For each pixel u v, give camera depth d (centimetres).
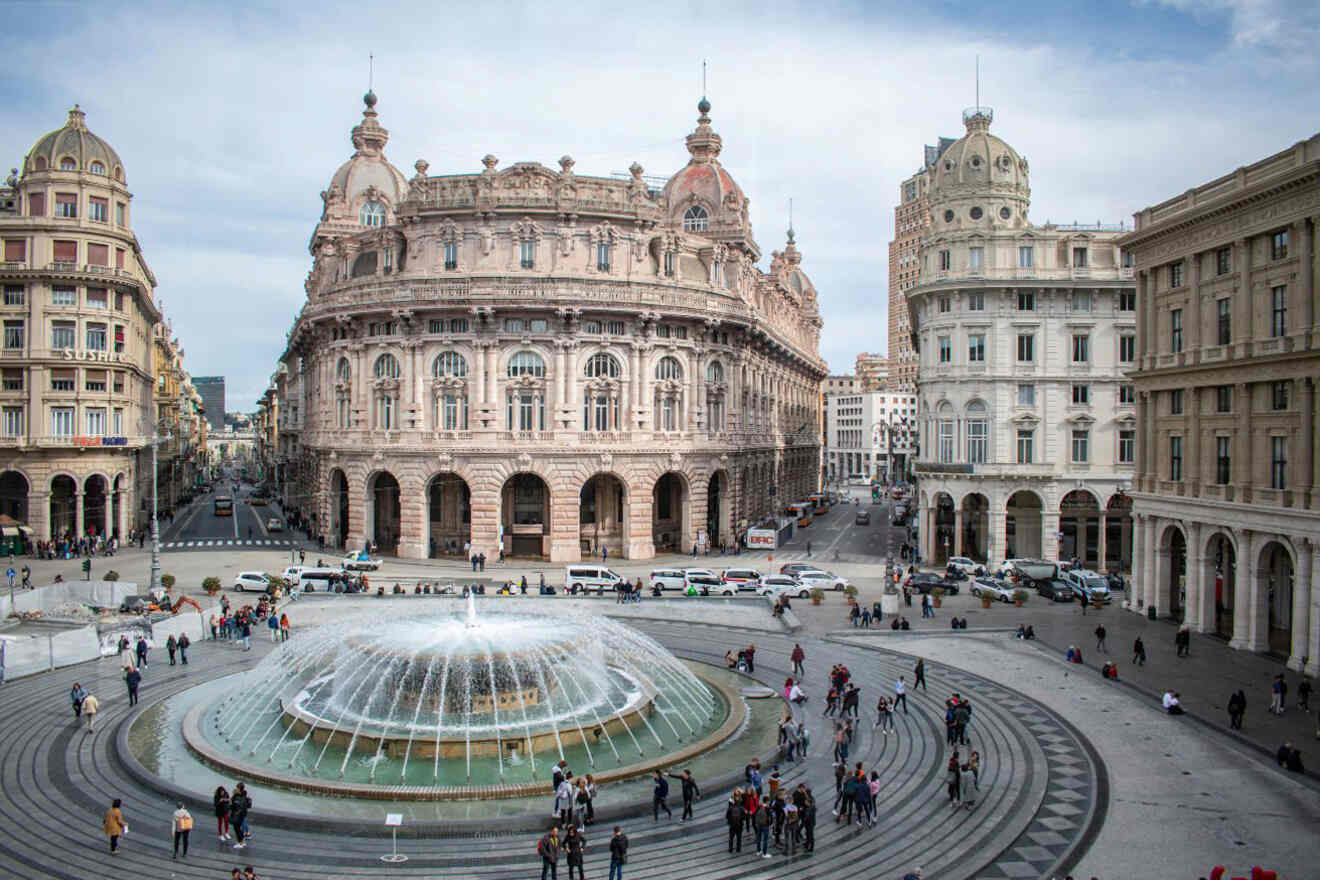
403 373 9125
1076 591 7212
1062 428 8556
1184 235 6009
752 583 7600
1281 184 4984
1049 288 8488
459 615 4888
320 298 10319
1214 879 2573
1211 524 5762
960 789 3350
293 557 9375
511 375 8969
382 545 9856
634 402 9150
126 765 3550
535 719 3922
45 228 9562
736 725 4019
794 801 3031
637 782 3491
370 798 3291
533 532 9350
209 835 3039
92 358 9694
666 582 7694
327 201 12350
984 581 7488
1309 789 3444
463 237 9019
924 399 9094
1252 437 5412
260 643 5678
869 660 5350
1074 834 3084
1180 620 6412
